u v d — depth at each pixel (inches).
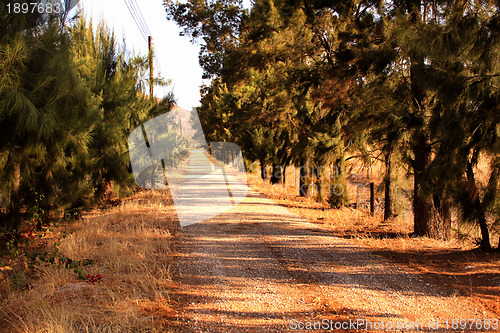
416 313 161.5
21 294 168.9
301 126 586.9
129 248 246.7
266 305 167.3
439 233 328.5
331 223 401.4
